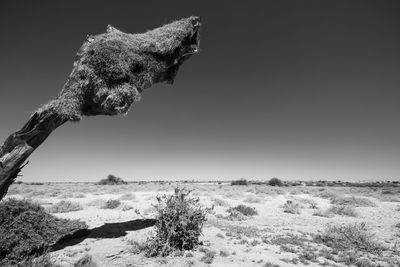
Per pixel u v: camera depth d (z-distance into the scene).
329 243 10.56
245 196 31.28
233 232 11.98
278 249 9.67
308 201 26.42
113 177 65.25
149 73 9.40
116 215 16.25
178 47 10.00
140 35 9.70
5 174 7.24
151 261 8.04
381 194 37.97
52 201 24.38
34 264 7.14
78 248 9.00
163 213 9.23
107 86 8.39
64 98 7.98
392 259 9.13
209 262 8.00
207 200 25.94
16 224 8.16
